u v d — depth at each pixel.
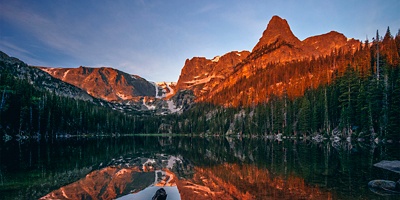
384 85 60.56
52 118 103.50
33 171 29.05
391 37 89.56
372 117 61.44
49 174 27.34
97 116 156.75
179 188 21.47
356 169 26.80
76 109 133.00
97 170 30.80
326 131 77.12
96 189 20.81
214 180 24.78
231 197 18.00
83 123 137.12
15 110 88.06
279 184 21.28
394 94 56.53
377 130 61.34
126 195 18.88
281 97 112.62
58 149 57.22
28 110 92.31
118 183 23.48
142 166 35.06
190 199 17.81
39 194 18.78
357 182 20.89
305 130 85.56
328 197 16.69
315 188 19.25
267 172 27.33
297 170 27.66
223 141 103.69
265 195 17.89
